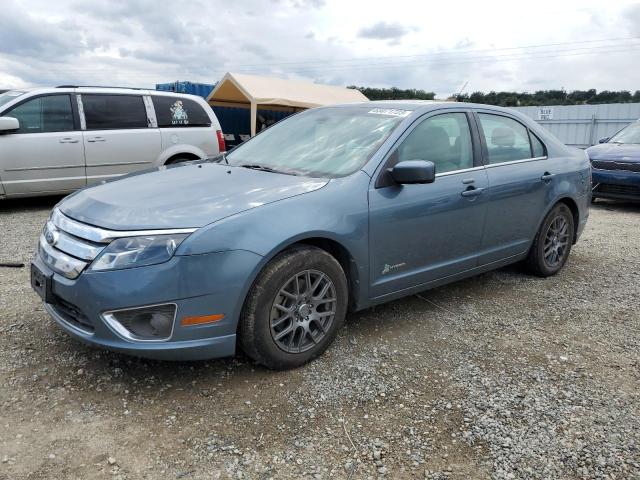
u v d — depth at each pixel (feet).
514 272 17.60
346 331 12.40
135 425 8.61
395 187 11.73
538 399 9.78
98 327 8.97
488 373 10.69
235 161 13.35
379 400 9.58
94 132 26.20
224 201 9.89
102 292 8.79
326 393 9.72
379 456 8.11
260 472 7.69
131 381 9.85
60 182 25.82
